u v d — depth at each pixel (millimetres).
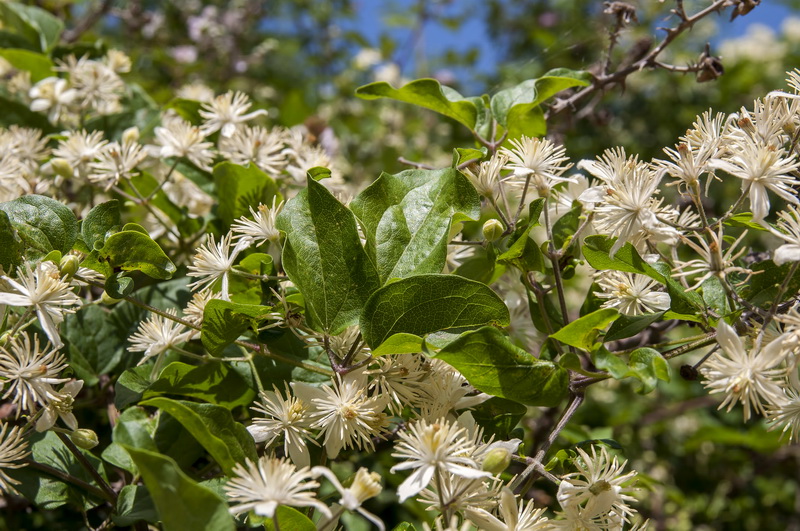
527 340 420
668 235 339
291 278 341
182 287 422
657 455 903
